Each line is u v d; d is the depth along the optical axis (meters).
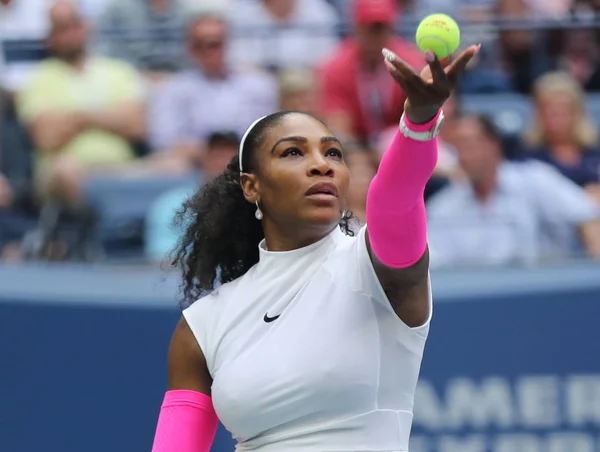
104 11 22.53
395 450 8.34
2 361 17.48
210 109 21.03
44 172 20.00
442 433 16.97
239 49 21.48
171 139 21.00
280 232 8.97
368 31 20.38
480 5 23.61
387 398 8.34
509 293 17.17
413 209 7.82
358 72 20.52
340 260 8.52
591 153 20.27
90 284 17.62
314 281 8.55
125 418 17.30
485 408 17.00
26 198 19.70
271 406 8.34
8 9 23.22
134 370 17.36
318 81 20.91
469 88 21.45
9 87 21.09
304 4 23.66
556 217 19.03
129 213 19.14
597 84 21.88
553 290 17.16
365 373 8.21
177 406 9.25
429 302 8.43
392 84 20.56
